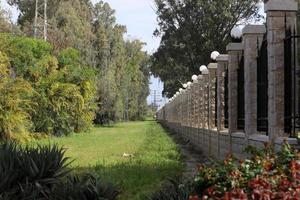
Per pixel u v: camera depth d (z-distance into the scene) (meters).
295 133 7.86
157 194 6.69
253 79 10.18
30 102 25.47
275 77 8.23
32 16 57.66
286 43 8.16
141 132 42.34
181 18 55.31
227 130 13.53
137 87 94.06
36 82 30.00
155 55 58.56
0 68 22.52
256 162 5.37
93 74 39.25
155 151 20.72
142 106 100.19
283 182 4.43
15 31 47.31
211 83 17.12
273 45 8.27
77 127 38.47
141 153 19.75
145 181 11.52
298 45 8.62
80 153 20.66
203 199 4.75
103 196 7.28
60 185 7.33
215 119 17.03
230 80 12.36
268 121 8.46
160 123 72.69
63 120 33.34
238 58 12.21
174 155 18.39
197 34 54.59
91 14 71.69
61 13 57.31
